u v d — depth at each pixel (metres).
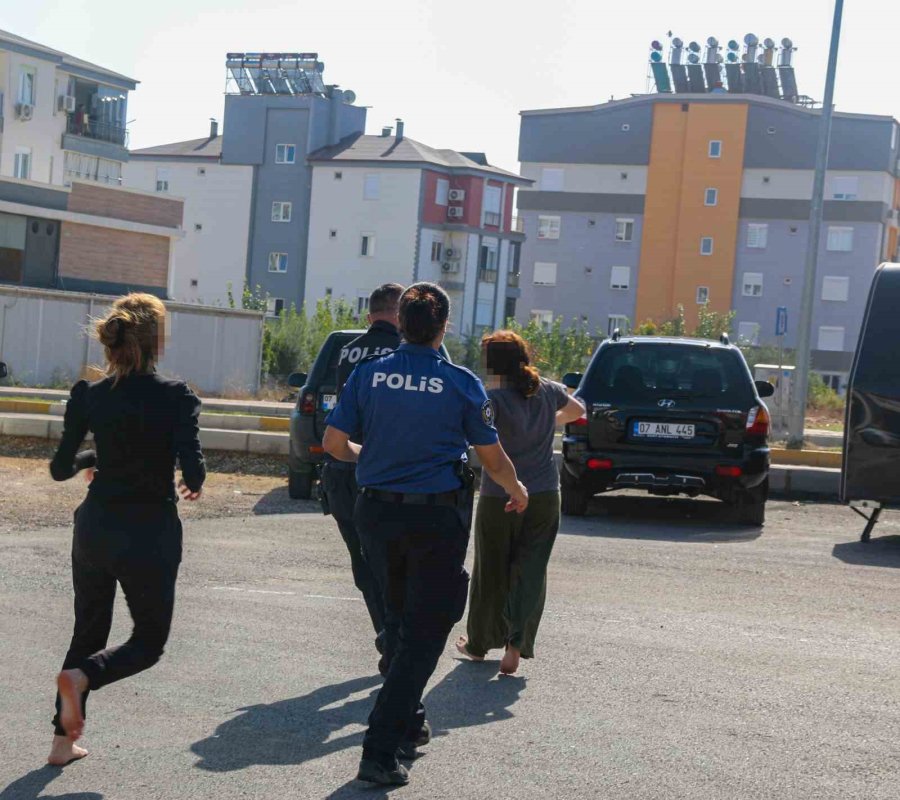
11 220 48.50
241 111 87.69
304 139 86.44
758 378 22.67
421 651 5.13
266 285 87.31
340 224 85.44
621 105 90.06
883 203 85.38
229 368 38.81
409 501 5.19
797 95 92.56
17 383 34.72
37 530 11.38
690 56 92.81
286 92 88.44
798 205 86.56
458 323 85.25
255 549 10.77
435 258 85.25
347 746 5.54
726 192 87.75
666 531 12.67
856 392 12.18
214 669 6.81
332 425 5.34
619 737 5.75
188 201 89.00
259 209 87.50
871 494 12.12
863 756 5.54
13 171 62.06
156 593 5.13
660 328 60.09
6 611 8.01
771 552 11.48
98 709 6.03
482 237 86.50
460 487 5.27
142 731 5.70
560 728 5.88
